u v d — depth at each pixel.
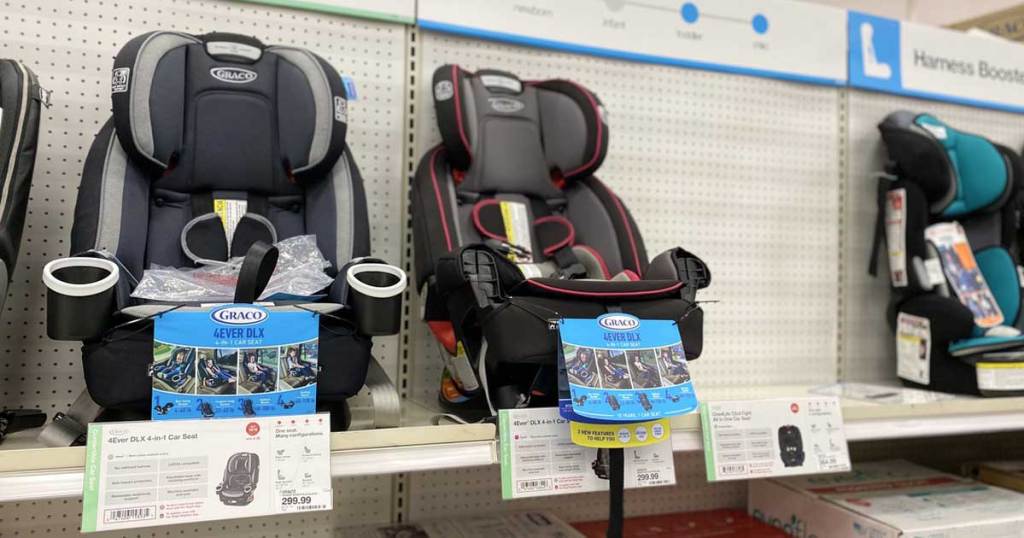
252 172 1.10
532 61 1.51
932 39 1.86
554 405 0.99
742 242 1.68
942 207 1.63
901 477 1.51
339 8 1.36
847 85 1.78
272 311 0.85
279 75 1.13
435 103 1.30
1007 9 2.05
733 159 1.68
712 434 1.07
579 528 1.44
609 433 0.93
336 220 1.09
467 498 1.42
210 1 1.29
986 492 1.40
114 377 0.80
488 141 1.32
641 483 0.97
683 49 1.62
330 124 1.08
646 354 0.92
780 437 1.10
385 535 1.27
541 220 1.30
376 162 1.39
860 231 1.79
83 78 1.22
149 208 1.06
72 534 1.20
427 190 1.23
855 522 1.24
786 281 1.72
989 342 1.39
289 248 1.02
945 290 1.58
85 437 0.87
